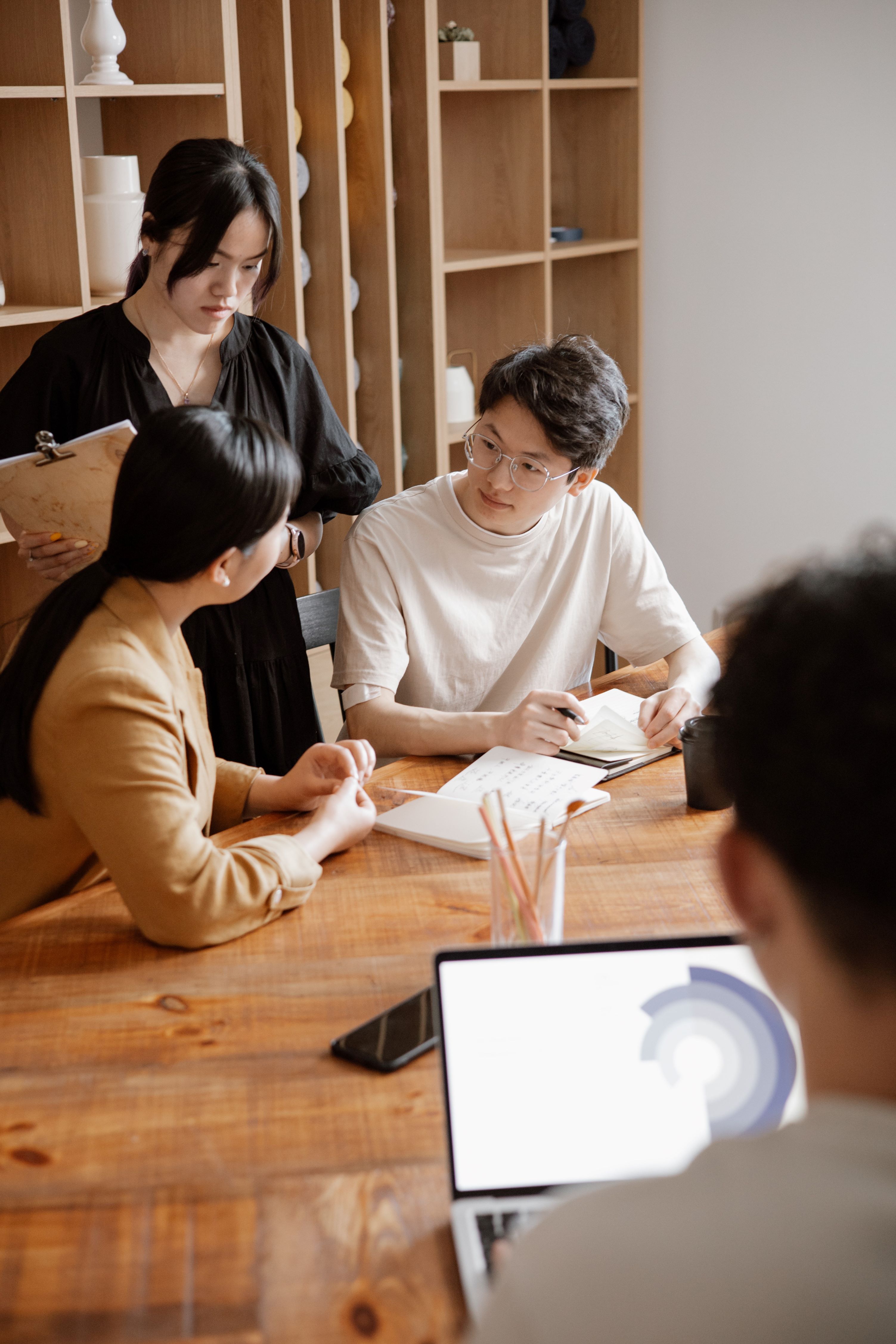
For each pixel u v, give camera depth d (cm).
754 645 46
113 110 281
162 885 117
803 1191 41
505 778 158
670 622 208
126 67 275
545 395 179
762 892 47
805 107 346
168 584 128
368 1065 102
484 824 135
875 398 357
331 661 302
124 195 255
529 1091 86
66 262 252
